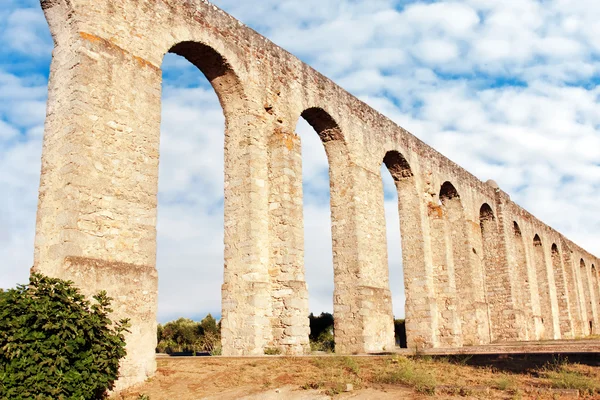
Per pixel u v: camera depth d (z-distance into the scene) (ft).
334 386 32.27
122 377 35.63
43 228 38.09
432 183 85.20
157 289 39.86
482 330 88.38
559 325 138.72
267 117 56.59
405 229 79.56
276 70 59.16
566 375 33.14
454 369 37.47
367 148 70.69
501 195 109.60
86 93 39.52
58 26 42.16
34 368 26.91
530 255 123.44
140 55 44.60
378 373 35.73
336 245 65.31
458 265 91.76
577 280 163.43
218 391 33.45
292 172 55.67
